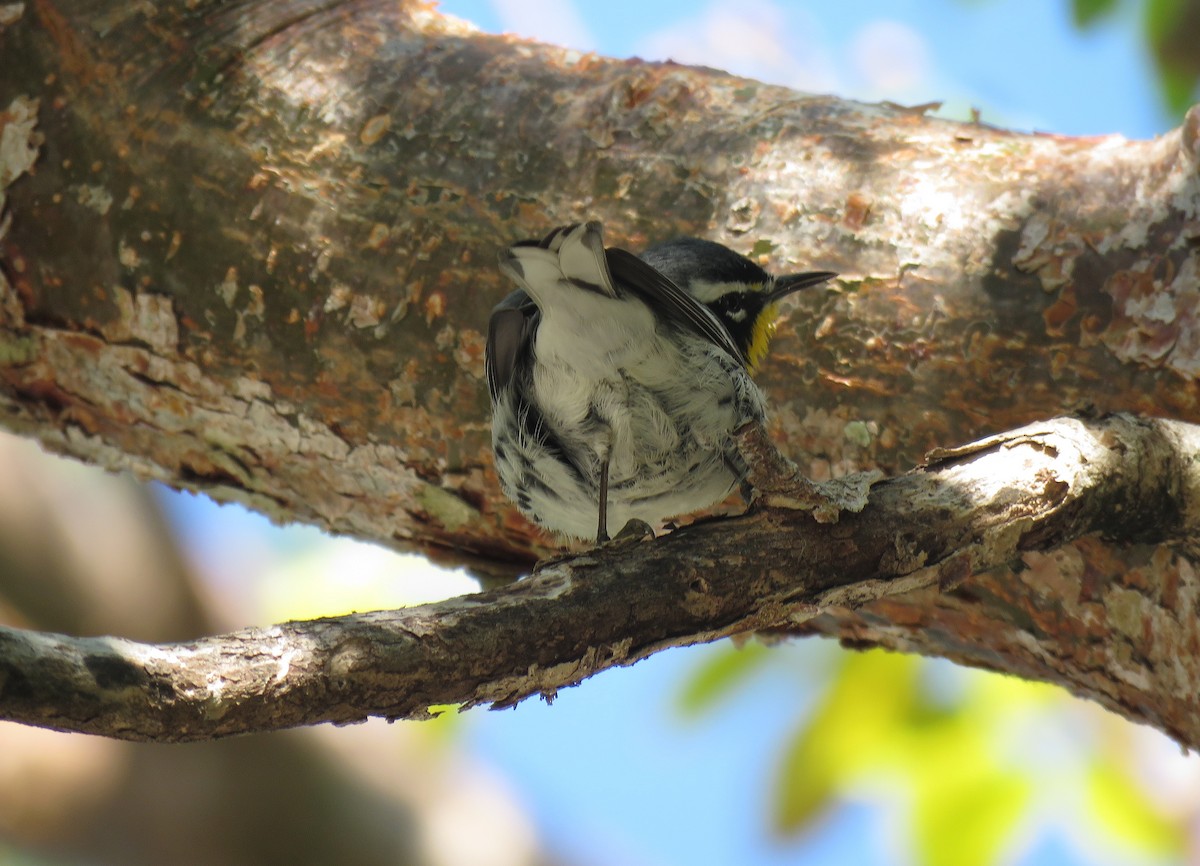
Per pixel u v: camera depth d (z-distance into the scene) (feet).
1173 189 20.54
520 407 21.38
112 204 24.11
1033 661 22.29
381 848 40.14
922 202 21.99
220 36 24.64
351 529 26.21
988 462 17.95
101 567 41.09
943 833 33.06
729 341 20.93
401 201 23.62
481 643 14.57
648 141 23.76
